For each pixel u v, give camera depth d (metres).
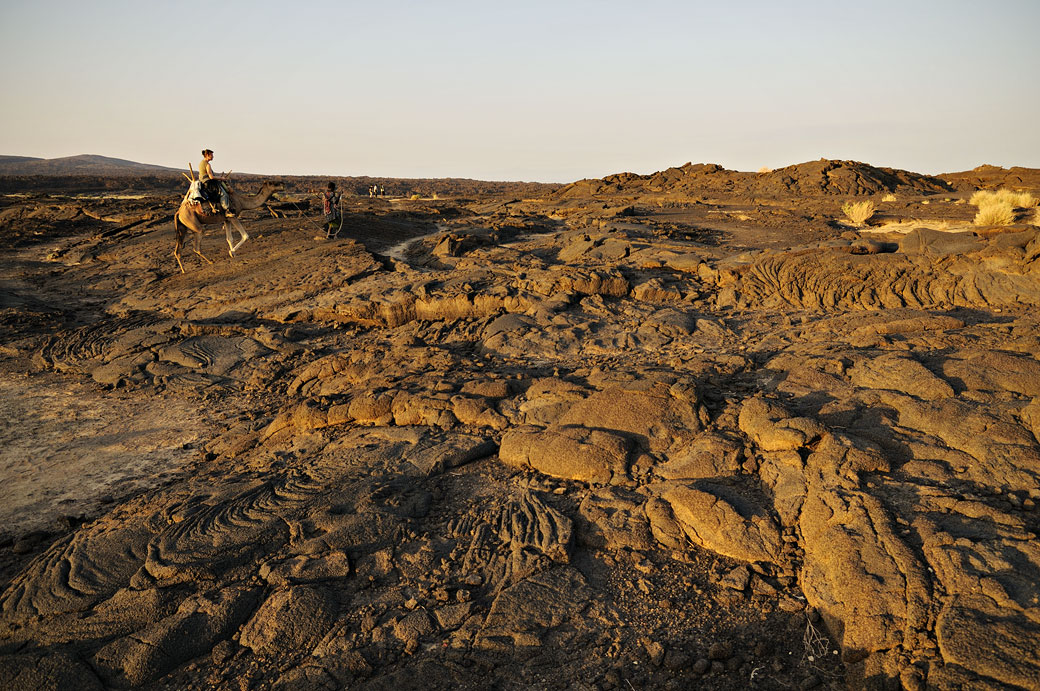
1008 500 4.75
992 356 6.84
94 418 9.52
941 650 3.63
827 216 25.03
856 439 5.73
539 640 4.30
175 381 10.95
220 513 5.97
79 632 4.68
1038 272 10.78
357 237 22.67
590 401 7.27
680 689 3.86
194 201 15.97
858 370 7.29
